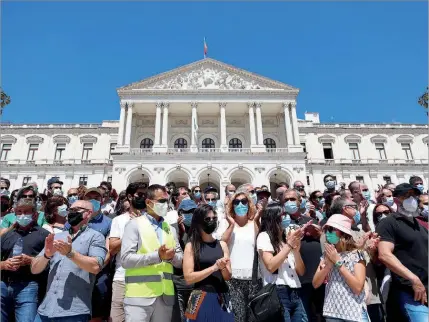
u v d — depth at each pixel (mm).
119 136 47656
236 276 7102
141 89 50156
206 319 5969
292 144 48125
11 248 6898
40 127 57219
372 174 54688
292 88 51000
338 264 5793
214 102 50094
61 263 6160
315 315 7270
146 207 7047
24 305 6555
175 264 6891
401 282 6246
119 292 7195
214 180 48719
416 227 6457
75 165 53625
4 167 52906
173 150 47312
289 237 6570
